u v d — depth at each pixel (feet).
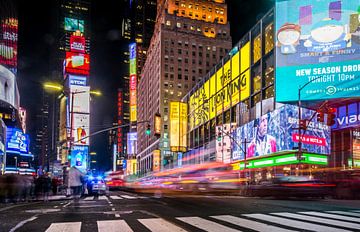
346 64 177.68
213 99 282.15
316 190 92.27
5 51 460.14
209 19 446.19
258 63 218.18
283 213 46.68
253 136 208.54
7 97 209.05
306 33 187.11
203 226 34.32
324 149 183.52
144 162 530.27
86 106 574.15
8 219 41.88
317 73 181.78
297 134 177.27
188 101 352.90
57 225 35.99
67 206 61.93
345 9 182.09
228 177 193.67
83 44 651.66
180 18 430.20
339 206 60.49
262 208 54.60
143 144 549.13
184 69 423.23
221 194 119.34
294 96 183.93
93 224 36.40
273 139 187.21
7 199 80.59
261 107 208.44
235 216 42.88
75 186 78.02
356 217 42.34
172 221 38.22
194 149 320.09
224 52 440.04
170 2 433.89
